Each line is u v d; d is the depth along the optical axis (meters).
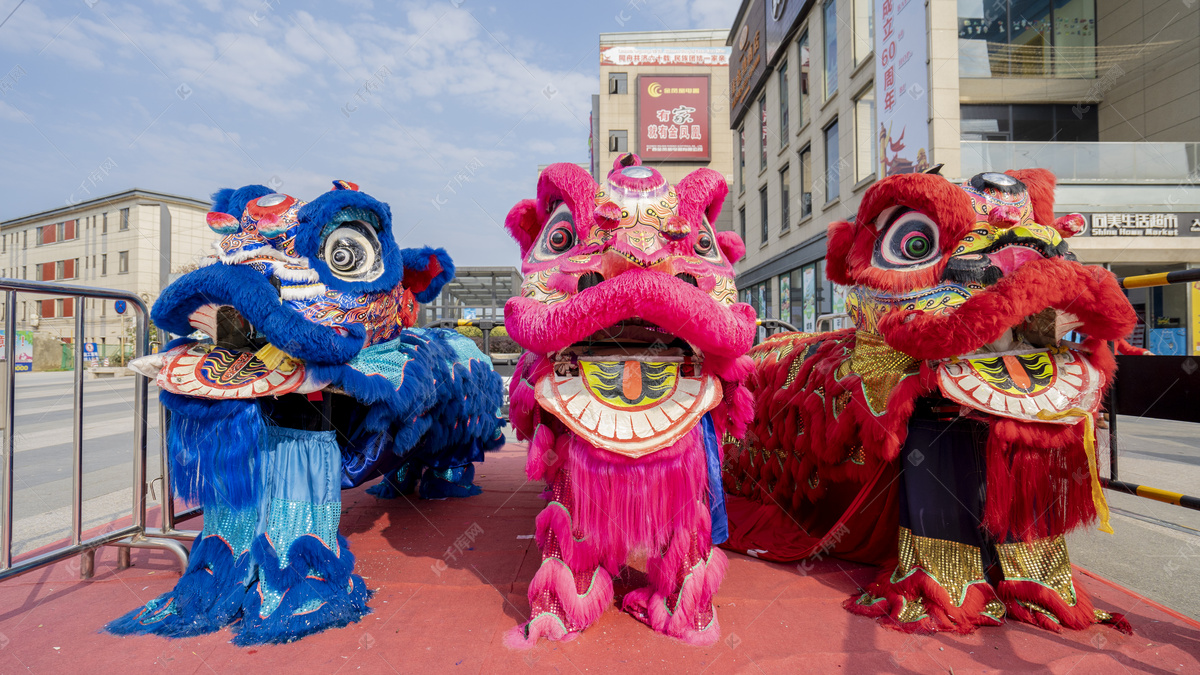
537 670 1.75
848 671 1.75
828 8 12.82
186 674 1.74
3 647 1.90
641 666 1.78
